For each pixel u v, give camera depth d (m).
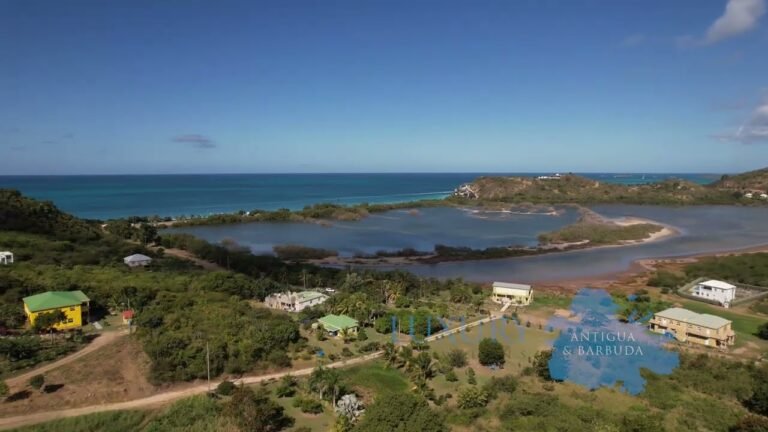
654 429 43.50
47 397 47.94
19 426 42.84
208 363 55.75
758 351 70.38
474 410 49.97
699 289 99.31
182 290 87.44
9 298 70.56
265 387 55.38
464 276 123.19
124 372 54.12
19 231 116.00
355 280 101.44
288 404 51.59
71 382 51.06
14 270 83.00
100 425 44.03
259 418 45.72
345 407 49.88
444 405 52.41
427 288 104.06
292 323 72.31
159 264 114.56
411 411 44.03
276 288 96.50
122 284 81.88
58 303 65.69
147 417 46.19
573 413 48.09
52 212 134.50
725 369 60.91
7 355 54.59
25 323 65.69
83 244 122.38
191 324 68.38
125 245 131.25
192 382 55.09
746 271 118.19
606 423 45.19
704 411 49.72
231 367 58.47
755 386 54.34
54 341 60.91
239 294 92.00
